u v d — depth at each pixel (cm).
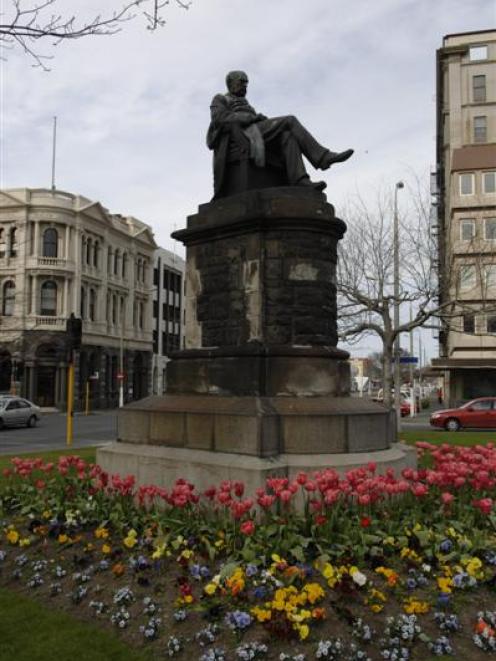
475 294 3041
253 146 897
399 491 607
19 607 511
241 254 867
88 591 526
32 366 4875
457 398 4466
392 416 887
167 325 7406
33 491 789
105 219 5616
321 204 861
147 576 538
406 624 436
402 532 571
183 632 452
